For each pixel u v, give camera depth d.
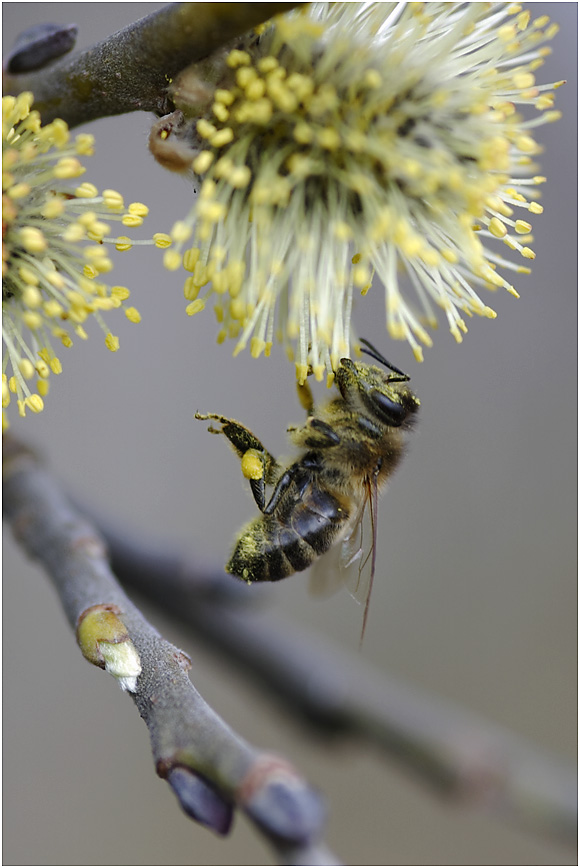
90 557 0.15
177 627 0.16
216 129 0.15
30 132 0.15
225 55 0.15
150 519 0.18
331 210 0.15
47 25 0.15
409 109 0.15
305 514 0.16
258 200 0.15
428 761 0.16
